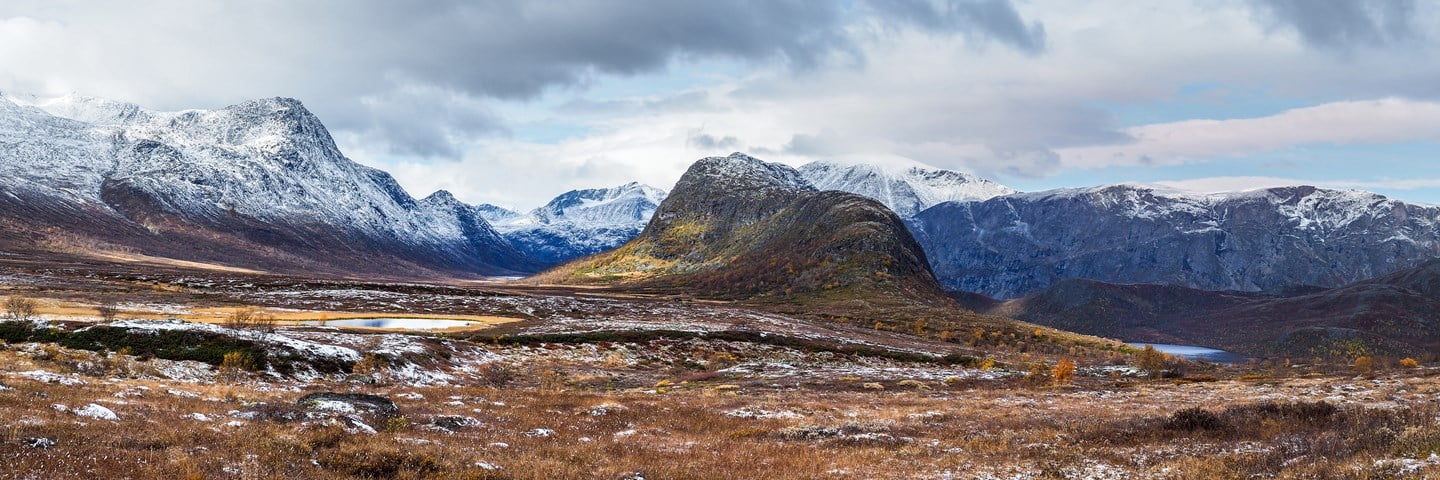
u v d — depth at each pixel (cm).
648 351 12619
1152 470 2838
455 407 4656
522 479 2623
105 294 17925
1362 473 2261
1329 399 5469
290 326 12544
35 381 4038
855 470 3059
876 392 7412
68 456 2267
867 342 16325
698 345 13338
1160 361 11156
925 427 4366
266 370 7012
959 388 8069
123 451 2422
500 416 4400
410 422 3809
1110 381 9125
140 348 6956
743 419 4738
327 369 7519
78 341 7044
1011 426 4344
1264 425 3722
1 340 6900
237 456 2533
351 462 2603
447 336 12194
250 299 18788
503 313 19500
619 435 3997
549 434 3875
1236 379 9650
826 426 4369
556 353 11762
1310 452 2800
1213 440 3547
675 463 3120
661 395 6488
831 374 9931
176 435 2736
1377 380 7794
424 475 2569
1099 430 3916
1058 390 7719
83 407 3117
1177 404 5650
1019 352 17525
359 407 4016
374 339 9750
